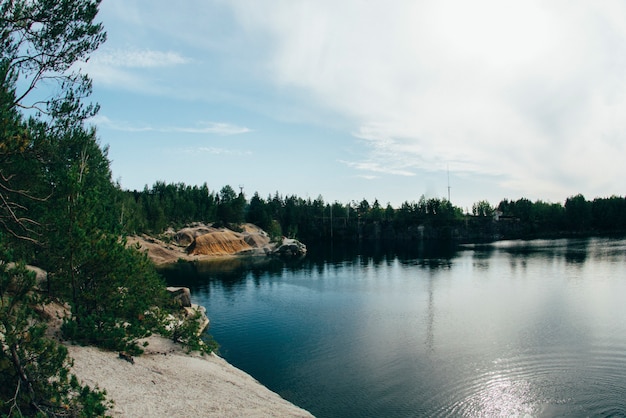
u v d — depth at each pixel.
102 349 17.97
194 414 14.54
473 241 160.62
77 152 20.62
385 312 42.94
